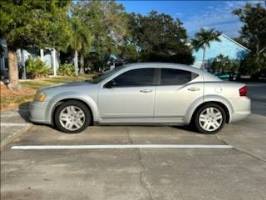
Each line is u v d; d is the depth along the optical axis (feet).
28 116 37.11
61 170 20.84
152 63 31.32
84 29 139.33
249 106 31.58
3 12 49.26
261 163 22.31
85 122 30.32
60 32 58.23
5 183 18.81
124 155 23.89
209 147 26.16
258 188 18.25
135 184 18.72
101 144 26.71
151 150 25.20
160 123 30.86
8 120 34.83
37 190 17.94
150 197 17.13
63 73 135.54
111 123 30.68
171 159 23.06
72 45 135.54
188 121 30.86
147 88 30.30
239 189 18.11
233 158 23.38
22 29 52.21
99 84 30.48
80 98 30.07
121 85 30.40
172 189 18.08
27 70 103.96
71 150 25.05
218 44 184.24
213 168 21.29
